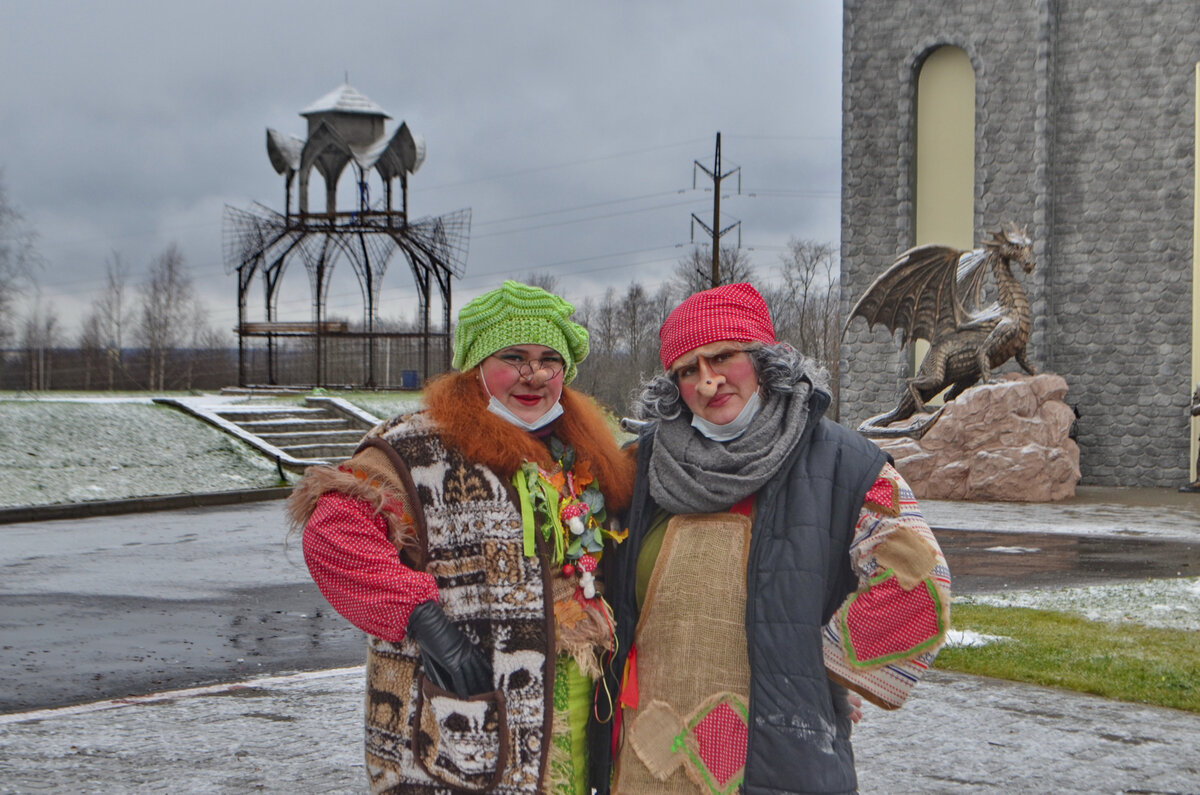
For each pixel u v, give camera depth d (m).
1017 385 18.73
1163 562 11.44
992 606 8.40
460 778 2.44
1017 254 19.34
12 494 17.16
